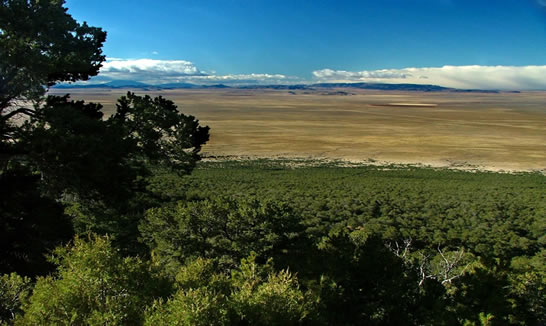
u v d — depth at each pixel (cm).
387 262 1029
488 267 1011
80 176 1282
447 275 1226
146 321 670
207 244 1950
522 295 930
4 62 1253
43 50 1441
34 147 1212
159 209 2114
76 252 759
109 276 733
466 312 916
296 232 2081
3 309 812
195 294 702
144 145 1708
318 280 988
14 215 1060
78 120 1391
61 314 689
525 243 3641
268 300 782
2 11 1223
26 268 1067
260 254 1855
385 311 944
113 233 2109
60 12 1401
